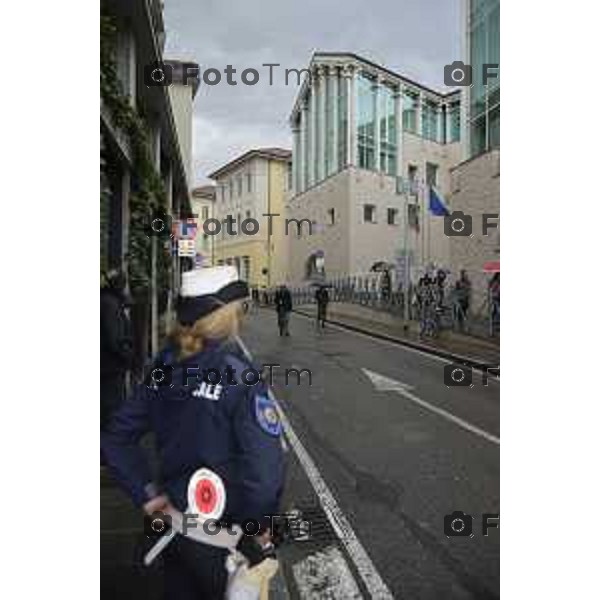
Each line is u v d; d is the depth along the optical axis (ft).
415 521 15.94
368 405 30.35
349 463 20.90
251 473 6.78
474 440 24.14
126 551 12.12
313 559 13.73
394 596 12.25
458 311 64.03
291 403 30.48
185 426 7.09
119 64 25.96
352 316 86.43
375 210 98.73
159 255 34.24
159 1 30.07
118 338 17.29
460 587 12.66
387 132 99.55
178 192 55.52
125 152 25.90
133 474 7.46
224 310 7.25
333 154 101.14
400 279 83.66
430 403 31.30
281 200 107.14
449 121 102.58
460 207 70.08
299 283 104.83
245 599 7.10
